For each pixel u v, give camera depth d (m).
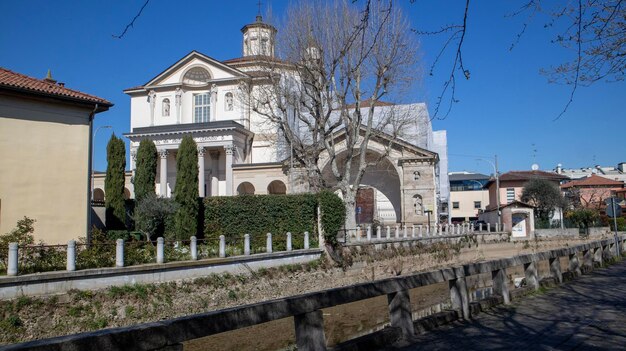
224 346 13.89
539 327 8.53
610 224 60.81
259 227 28.56
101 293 16.31
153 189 31.56
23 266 15.33
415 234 38.88
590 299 11.59
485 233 46.94
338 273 27.45
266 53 37.72
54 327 14.81
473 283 23.30
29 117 19.69
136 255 18.30
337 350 6.13
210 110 54.75
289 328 16.16
